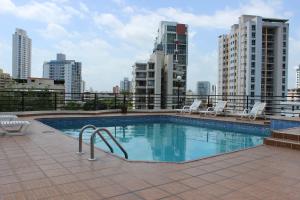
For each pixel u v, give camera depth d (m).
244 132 9.66
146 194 2.85
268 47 75.00
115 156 4.38
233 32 80.31
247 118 10.99
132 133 9.59
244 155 4.72
